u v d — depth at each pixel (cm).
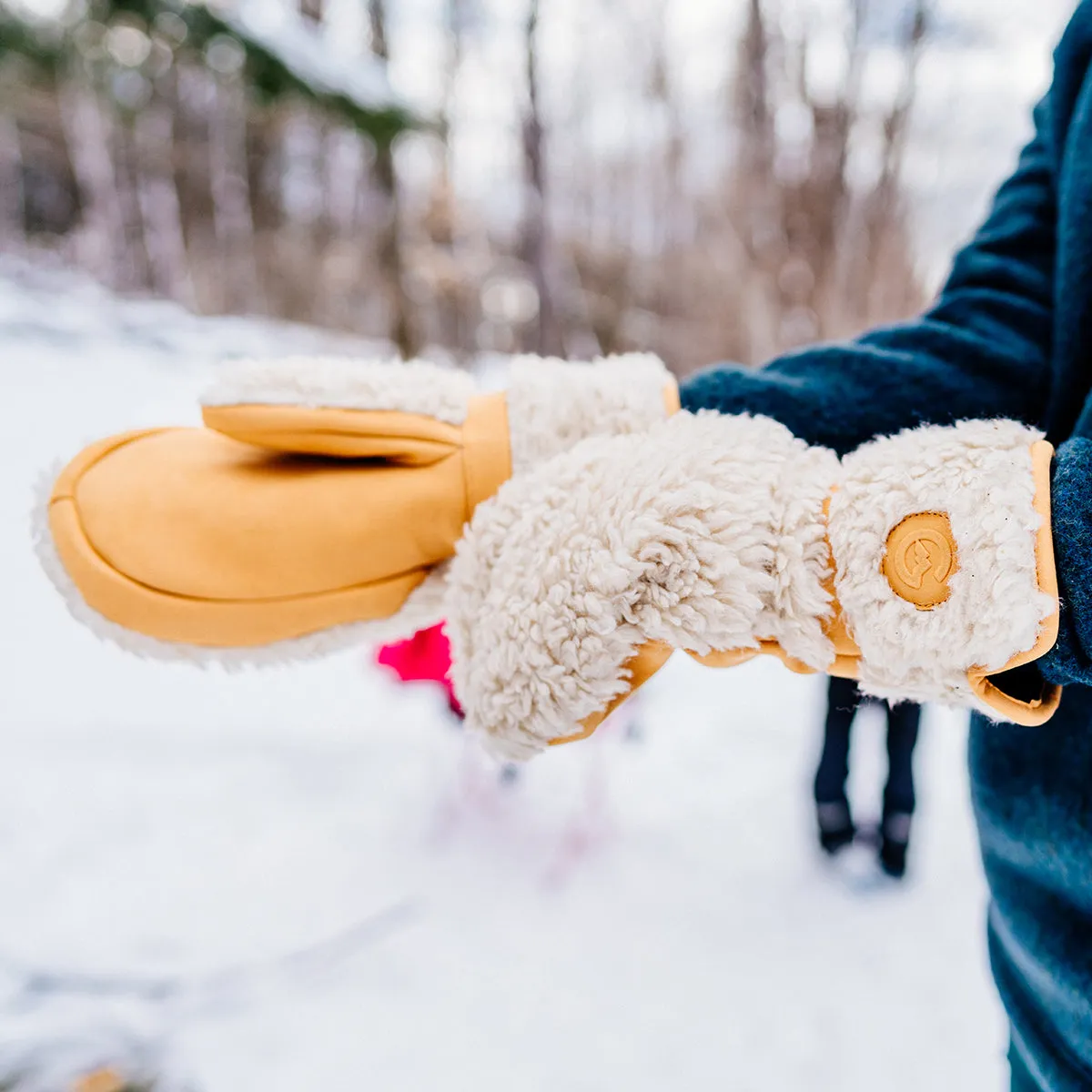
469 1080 132
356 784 216
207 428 49
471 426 47
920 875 187
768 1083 133
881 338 51
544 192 862
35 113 1076
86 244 1159
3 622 293
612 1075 134
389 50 881
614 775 228
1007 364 47
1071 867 41
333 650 46
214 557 43
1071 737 43
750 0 745
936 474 35
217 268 1222
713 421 41
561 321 1070
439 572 47
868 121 733
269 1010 143
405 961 156
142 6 607
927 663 34
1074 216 46
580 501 38
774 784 226
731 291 874
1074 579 32
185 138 1159
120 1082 127
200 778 216
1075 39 52
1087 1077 40
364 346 951
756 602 35
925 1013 147
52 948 154
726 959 159
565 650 36
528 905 173
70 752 224
